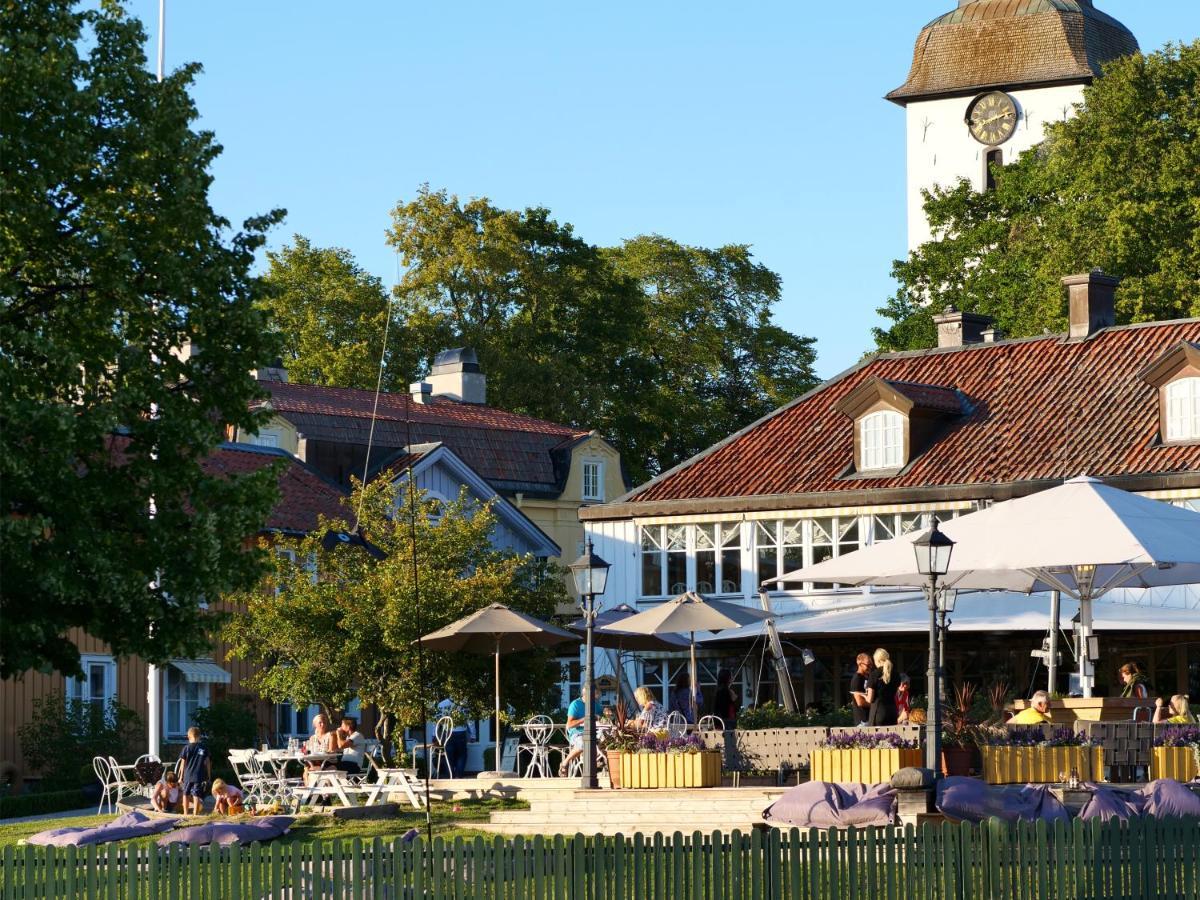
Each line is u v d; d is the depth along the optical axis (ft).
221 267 93.30
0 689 145.48
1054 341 180.14
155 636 90.68
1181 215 227.20
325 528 141.90
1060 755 89.20
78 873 69.82
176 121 93.66
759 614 129.59
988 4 414.62
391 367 259.60
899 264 281.33
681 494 177.88
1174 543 91.61
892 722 98.89
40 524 84.94
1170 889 75.56
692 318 301.84
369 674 135.23
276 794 113.91
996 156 411.75
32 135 88.58
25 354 89.71
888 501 165.07
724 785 100.73
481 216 274.98
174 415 90.89
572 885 69.56
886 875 71.46
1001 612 135.54
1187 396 156.87
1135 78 237.66
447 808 110.52
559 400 267.80
